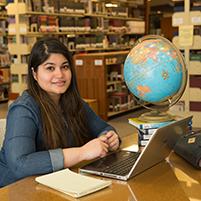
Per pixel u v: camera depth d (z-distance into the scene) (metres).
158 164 1.61
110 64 7.09
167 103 1.80
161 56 1.67
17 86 6.29
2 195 1.29
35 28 6.57
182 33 4.26
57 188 1.31
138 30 9.78
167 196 1.25
